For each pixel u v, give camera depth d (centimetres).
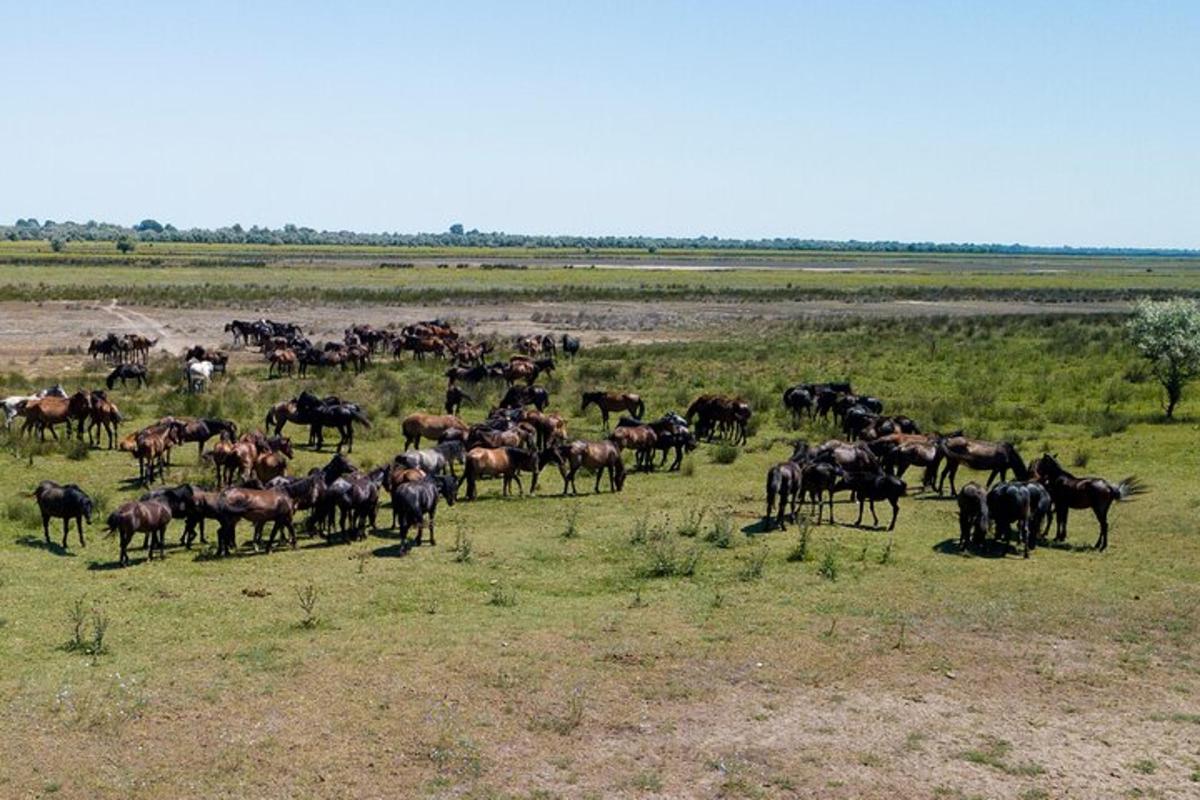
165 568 1947
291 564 1994
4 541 2089
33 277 10881
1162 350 3728
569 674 1463
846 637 1628
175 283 10612
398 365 5181
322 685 1407
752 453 3225
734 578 1931
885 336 6819
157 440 2670
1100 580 1944
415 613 1711
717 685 1441
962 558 2084
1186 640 1642
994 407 4012
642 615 1716
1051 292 11800
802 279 13925
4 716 1296
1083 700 1420
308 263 15600
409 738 1264
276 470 2531
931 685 1458
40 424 3144
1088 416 3750
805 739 1291
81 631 1595
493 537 2211
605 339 6700
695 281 12962
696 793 1159
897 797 1156
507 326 7462
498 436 2838
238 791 1136
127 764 1188
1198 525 2338
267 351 5341
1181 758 1255
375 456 3084
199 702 1348
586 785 1169
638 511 2467
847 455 2598
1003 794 1166
